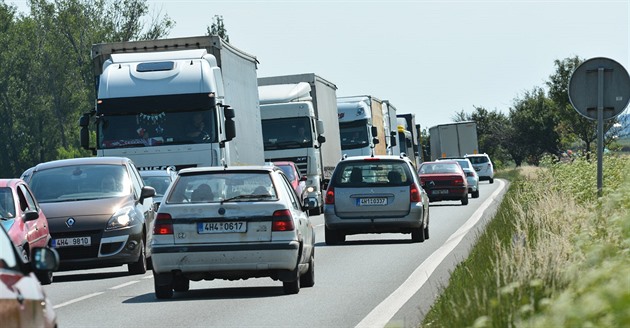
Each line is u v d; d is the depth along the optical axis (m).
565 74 164.75
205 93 69.75
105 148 69.38
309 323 31.38
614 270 18.73
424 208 63.31
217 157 69.25
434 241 63.19
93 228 48.47
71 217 48.72
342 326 30.66
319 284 42.06
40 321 16.78
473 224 76.81
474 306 23.80
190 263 37.88
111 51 76.06
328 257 54.44
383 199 62.31
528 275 26.48
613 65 45.81
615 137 147.75
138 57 72.94
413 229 62.50
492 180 186.25
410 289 39.50
